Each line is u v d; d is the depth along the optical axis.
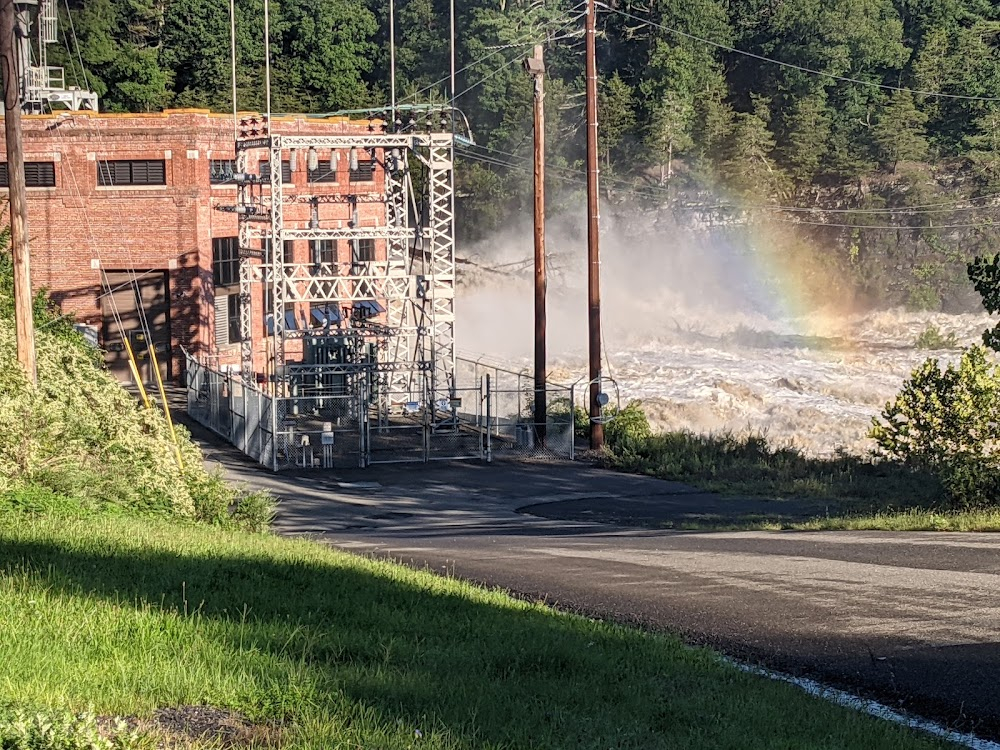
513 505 32.00
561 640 12.11
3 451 21.03
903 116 113.25
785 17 121.69
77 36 99.00
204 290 56.81
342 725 8.62
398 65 119.56
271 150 45.41
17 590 12.74
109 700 8.98
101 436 23.30
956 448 31.78
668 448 39.06
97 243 56.69
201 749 8.00
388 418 46.88
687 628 13.47
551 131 111.12
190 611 12.44
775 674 11.55
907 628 12.98
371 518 29.88
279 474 36.94
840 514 26.81
